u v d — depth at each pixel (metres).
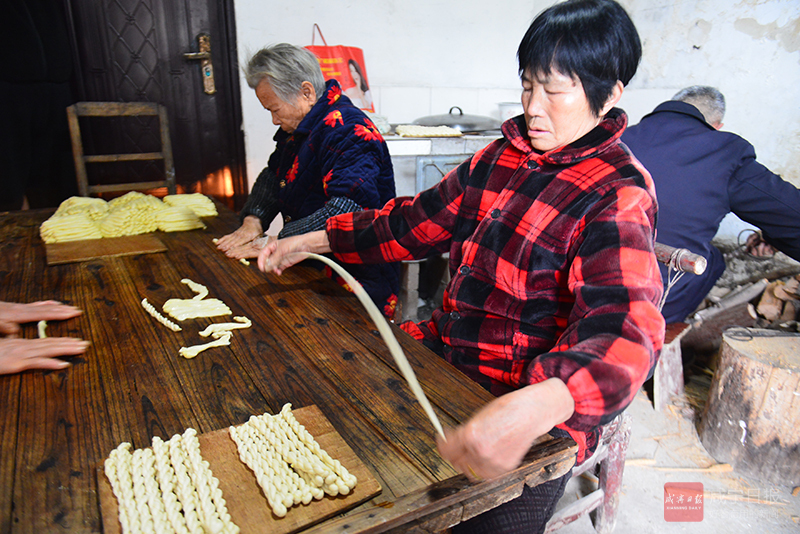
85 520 0.68
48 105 3.05
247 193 4.02
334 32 3.84
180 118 3.77
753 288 2.74
